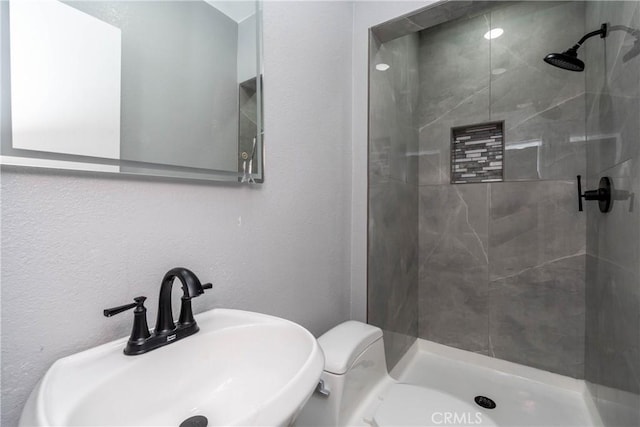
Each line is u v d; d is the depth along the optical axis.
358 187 1.50
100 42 0.59
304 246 1.17
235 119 0.87
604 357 1.24
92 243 0.58
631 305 0.89
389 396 1.04
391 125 1.71
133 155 0.64
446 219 2.03
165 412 0.57
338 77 1.38
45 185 0.52
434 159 2.08
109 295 0.60
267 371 0.66
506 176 1.84
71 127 0.55
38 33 0.51
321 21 1.25
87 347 0.57
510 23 1.82
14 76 0.49
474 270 1.93
